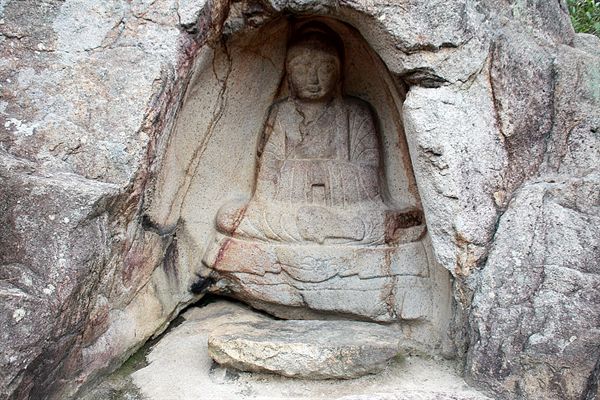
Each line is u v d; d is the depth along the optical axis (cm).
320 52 252
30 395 188
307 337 230
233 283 263
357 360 221
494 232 215
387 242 253
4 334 171
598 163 220
